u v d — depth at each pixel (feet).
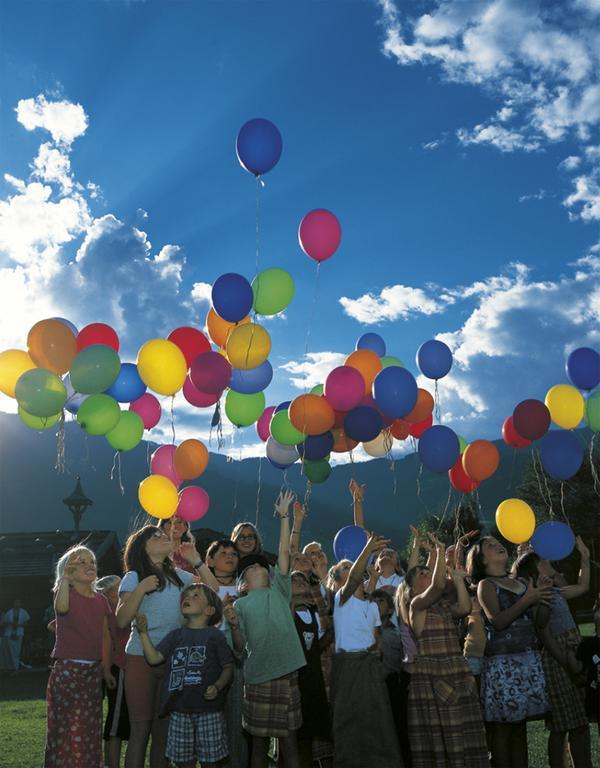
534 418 21.26
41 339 19.27
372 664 17.95
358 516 22.67
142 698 16.75
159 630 17.02
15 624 57.52
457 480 23.39
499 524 21.30
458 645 17.43
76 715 16.22
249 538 20.10
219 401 22.04
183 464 21.27
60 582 16.72
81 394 20.22
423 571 17.95
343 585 19.74
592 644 17.66
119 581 20.02
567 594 19.80
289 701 16.89
